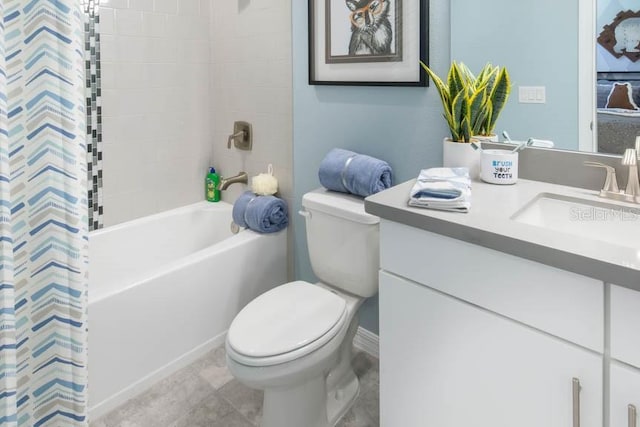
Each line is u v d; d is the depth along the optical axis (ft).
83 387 2.66
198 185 8.81
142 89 7.68
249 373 4.46
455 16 4.90
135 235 7.72
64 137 2.43
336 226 5.66
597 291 2.66
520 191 4.15
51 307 2.52
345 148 6.43
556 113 4.28
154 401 5.76
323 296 5.42
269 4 7.20
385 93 5.80
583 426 2.85
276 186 7.52
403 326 3.82
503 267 3.07
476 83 4.70
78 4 2.43
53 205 2.45
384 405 4.14
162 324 6.04
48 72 2.37
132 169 7.75
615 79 3.87
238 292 7.04
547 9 4.20
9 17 2.28
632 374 2.59
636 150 3.80
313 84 6.61
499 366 3.21
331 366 5.24
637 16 3.68
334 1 6.16
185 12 8.05
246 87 7.90
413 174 5.69
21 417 2.52
